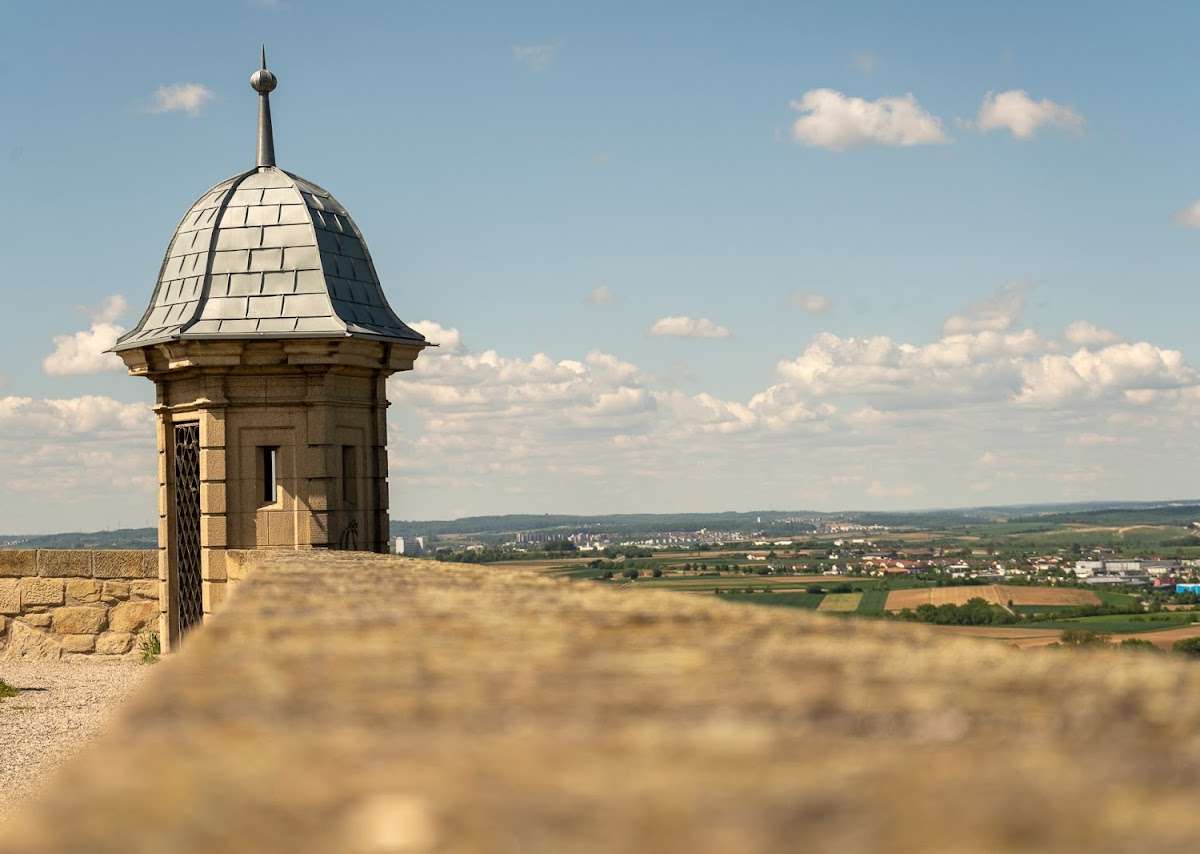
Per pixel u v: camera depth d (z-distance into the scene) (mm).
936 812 1843
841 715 2643
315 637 3926
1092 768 2145
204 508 17906
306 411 17891
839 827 1771
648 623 4375
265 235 18688
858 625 4414
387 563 9109
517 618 4504
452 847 1712
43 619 20828
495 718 2615
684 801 1925
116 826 1820
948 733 2473
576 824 1807
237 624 4242
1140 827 1740
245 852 1697
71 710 16250
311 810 1888
